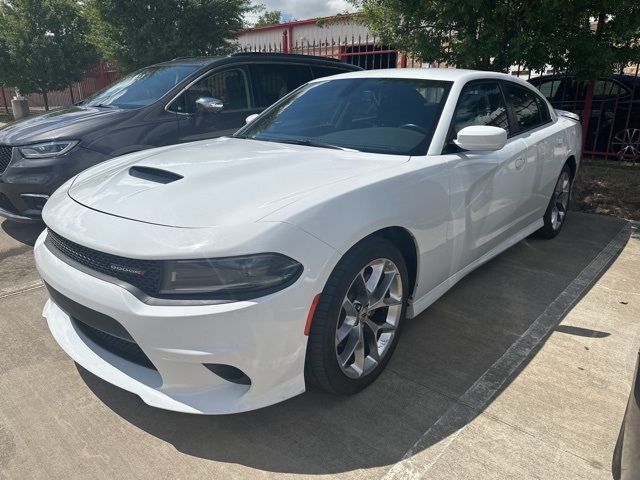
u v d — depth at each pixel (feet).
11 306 11.64
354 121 11.05
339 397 8.44
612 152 25.84
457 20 21.25
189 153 10.25
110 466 7.06
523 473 6.89
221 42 40.04
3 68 50.96
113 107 17.43
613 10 19.60
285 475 6.89
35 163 14.55
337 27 43.57
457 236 10.19
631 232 17.12
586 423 7.85
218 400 7.00
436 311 11.41
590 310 11.50
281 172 8.64
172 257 6.72
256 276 6.73
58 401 8.38
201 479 6.84
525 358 9.59
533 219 14.46
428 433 7.65
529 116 14.08
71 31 52.21
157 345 6.78
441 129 10.23
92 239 7.31
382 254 8.26
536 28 20.21
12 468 7.02
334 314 7.50
